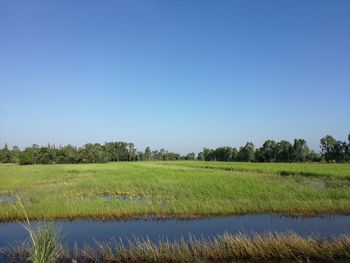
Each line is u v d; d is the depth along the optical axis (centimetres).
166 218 2208
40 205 2378
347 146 11994
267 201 2494
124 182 4056
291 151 12875
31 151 12900
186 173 5588
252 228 1959
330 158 12244
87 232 1912
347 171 5444
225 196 2836
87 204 2414
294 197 2727
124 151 18662
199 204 2380
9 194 3319
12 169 7631
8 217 2189
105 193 3350
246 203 2419
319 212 2305
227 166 8056
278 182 3791
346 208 2323
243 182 3762
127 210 2266
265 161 13488
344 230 1892
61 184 4059
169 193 3095
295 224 2042
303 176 4991
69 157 13650
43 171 6731
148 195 3098
